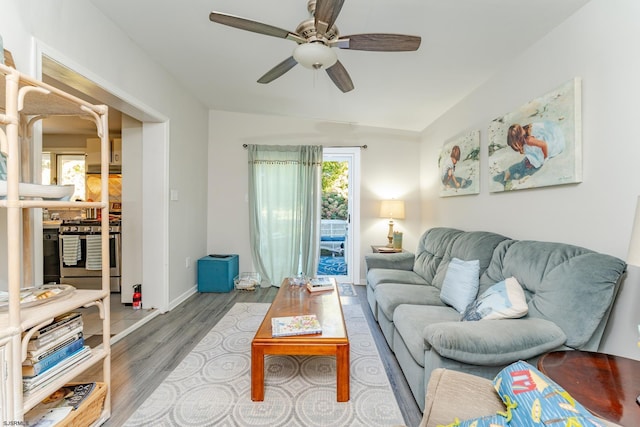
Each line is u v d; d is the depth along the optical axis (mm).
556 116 1929
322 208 4730
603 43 1650
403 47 1927
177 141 3566
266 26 1791
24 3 1701
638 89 1479
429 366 1552
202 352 2418
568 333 1440
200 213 4324
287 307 2340
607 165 1632
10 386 1145
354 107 3924
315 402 1809
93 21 2227
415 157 4652
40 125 1820
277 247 4520
